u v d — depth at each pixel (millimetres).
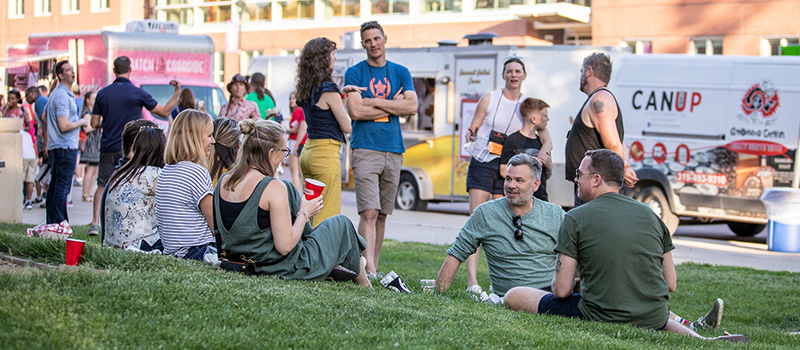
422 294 5984
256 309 4656
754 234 15141
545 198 8305
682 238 14695
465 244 6652
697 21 26578
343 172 17984
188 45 18906
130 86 10047
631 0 27578
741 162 13844
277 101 19641
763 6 25562
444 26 32250
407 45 33156
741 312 7910
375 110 7711
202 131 6371
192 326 4242
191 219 6242
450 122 16859
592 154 5648
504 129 8336
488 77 16438
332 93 7402
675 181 14367
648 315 5512
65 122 10156
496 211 6609
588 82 7125
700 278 9773
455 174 16859
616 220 5504
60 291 4512
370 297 5426
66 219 10336
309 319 4605
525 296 5949
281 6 37656
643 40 27500
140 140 6723
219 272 5539
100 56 18359
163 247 6324
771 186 13609
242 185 5629
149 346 3883
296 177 14625
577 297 5746
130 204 6625
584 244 5539
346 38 18500
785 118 13547
